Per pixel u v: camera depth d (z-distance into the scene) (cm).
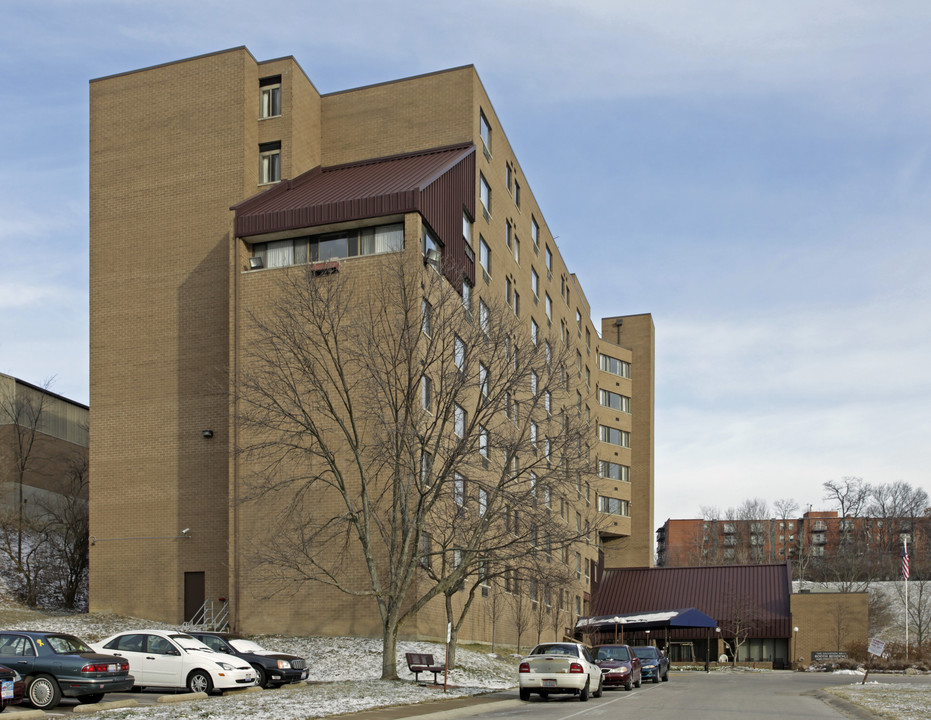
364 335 2836
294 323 2838
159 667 2242
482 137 4509
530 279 5569
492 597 4347
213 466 3850
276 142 4138
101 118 4309
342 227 3622
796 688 3319
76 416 5362
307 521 3005
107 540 3922
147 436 3962
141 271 4112
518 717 1892
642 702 2430
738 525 14775
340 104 4438
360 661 2955
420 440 2659
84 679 1802
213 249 4022
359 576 3356
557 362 3038
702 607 6794
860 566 11169
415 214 3488
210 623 3612
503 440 2798
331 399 3403
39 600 4388
